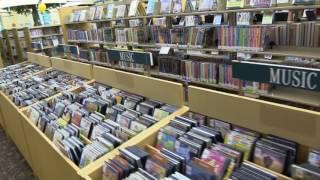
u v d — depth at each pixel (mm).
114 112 2014
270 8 2668
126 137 1664
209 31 3412
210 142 1449
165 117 1769
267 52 2861
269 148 1312
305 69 2230
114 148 1545
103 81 2641
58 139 1782
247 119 1481
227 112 1568
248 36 2980
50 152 1760
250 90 3016
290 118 1304
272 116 1367
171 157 1382
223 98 1565
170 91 1903
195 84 3625
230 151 1354
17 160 3078
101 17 4777
